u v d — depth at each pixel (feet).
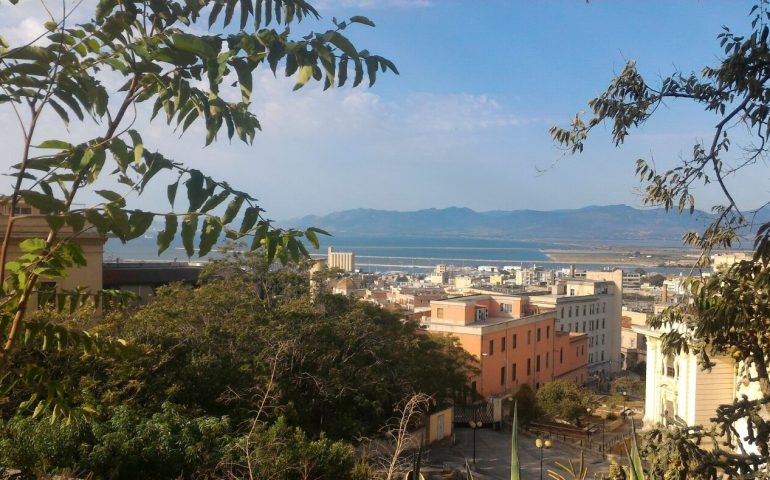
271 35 11.48
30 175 11.32
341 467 57.41
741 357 20.16
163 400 66.39
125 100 11.76
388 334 110.52
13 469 42.57
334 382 88.99
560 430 163.63
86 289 16.65
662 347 22.65
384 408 103.14
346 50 11.46
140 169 11.65
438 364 129.29
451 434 131.03
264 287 112.27
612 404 198.39
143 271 123.75
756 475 17.26
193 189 10.81
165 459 49.67
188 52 10.93
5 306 12.17
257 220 11.36
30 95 11.36
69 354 54.60
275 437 53.36
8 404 50.98
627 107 20.04
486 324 187.11
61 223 10.37
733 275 17.61
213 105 11.73
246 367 76.02
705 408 91.71
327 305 116.57
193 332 82.84
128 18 11.55
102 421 54.34
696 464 18.47
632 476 15.33
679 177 20.10
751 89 16.57
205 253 11.00
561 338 230.89
